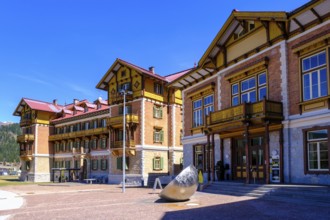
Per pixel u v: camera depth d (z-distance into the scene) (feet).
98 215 44.93
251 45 75.92
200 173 75.36
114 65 142.10
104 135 164.25
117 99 140.67
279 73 67.87
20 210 52.95
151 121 136.15
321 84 59.62
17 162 508.12
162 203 56.29
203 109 94.17
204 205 51.47
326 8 58.03
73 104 216.54
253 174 75.20
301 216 38.88
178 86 105.81
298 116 63.36
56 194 87.76
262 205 48.78
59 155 200.23
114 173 141.69
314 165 60.13
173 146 140.46
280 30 67.77
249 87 76.69
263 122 65.62
